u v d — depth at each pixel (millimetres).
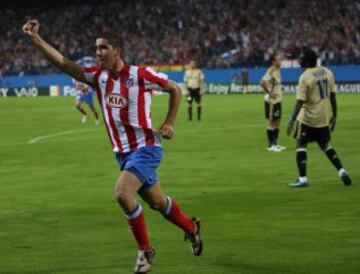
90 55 121500
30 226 19219
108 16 126250
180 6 122312
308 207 21203
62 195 24125
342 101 77875
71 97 101312
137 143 14461
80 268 14820
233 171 29219
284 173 28359
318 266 14664
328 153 24922
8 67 116312
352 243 16641
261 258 15461
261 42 108688
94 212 21031
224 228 18578
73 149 38406
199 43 113875
